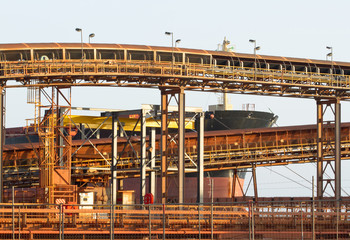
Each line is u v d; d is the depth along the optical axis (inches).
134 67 4879.4
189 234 3513.8
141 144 5315.0
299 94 5600.4
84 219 3659.0
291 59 5595.5
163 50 5068.9
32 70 4645.7
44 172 4909.0
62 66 4702.3
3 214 3353.8
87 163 5841.5
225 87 5285.4
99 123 5836.6
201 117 5536.4
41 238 3366.1
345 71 5890.8
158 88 5103.3
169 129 6727.4
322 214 3038.9
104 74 4756.4
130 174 5871.1
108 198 5477.4
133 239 3464.6
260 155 6323.8
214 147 6378.0
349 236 3233.3
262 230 3235.7
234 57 5349.4
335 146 5723.4
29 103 4899.1
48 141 4953.3
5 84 4662.9
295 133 6461.6
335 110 5733.3
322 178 5826.8
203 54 5206.7
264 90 5467.5
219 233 3331.7
